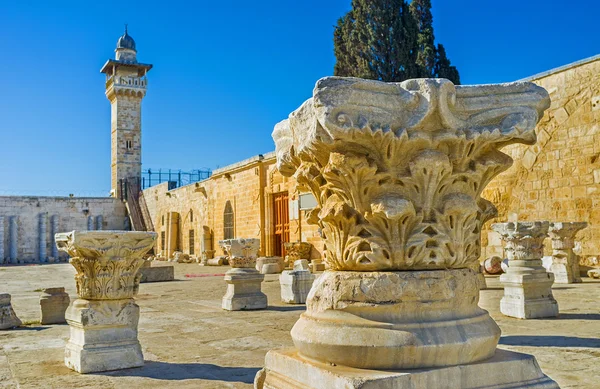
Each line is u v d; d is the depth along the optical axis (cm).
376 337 325
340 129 325
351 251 360
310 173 389
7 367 668
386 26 3184
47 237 4972
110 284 651
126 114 5528
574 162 1734
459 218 359
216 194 3550
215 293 1591
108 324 650
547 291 962
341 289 352
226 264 3284
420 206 352
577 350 668
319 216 380
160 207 4681
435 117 342
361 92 332
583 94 1720
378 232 353
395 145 339
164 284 1977
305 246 2484
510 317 962
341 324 340
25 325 1049
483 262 1862
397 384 303
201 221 3812
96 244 638
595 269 1658
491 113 351
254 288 1207
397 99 340
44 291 1091
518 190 1891
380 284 340
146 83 5612
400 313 336
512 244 979
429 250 349
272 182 2883
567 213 1745
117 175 5425
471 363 331
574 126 1742
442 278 345
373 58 3178
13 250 4766
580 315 952
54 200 5050
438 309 341
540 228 962
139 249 665
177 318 1070
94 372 629
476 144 351
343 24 3353
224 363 666
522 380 335
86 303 651
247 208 3128
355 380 300
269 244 2888
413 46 3253
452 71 3291
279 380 372
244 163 3120
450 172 353
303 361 353
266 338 828
